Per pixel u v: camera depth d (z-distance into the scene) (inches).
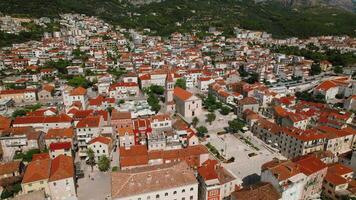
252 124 7130.9
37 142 5910.4
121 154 5280.5
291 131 6003.9
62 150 5477.4
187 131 6314.0
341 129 6461.6
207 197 4259.4
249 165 5610.2
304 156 5147.6
